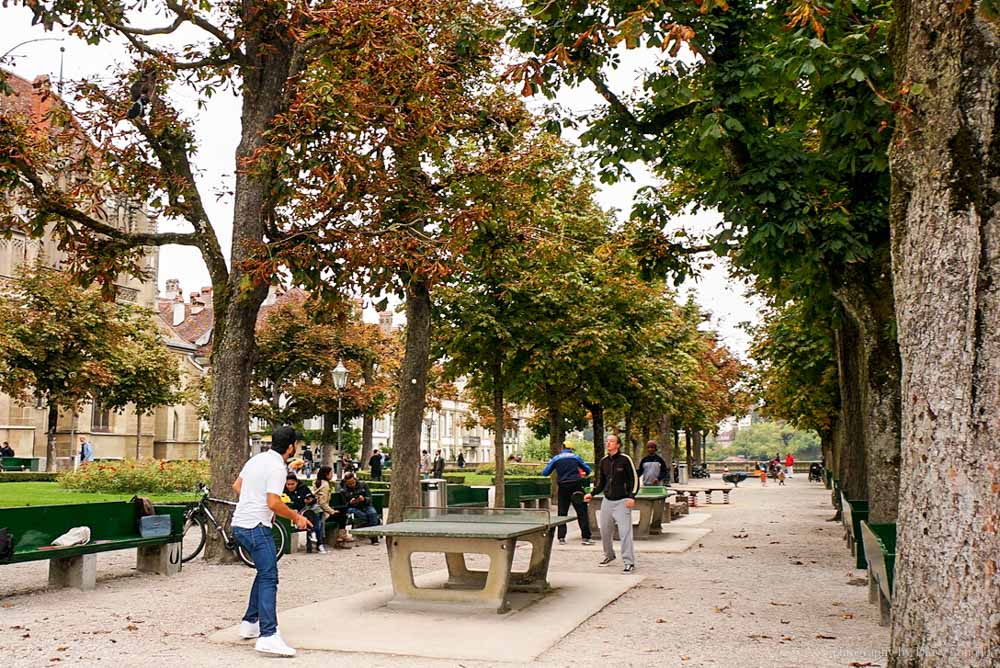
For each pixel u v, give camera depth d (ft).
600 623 30.48
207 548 46.96
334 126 45.14
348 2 44.32
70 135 50.19
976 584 16.96
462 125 56.49
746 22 38.27
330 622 29.99
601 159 42.24
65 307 138.31
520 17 38.70
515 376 84.17
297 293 171.94
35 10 45.62
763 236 37.65
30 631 28.55
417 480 60.85
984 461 17.19
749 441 468.75
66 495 88.02
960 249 17.72
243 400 48.16
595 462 105.91
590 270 83.87
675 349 118.01
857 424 63.77
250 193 48.70
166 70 50.93
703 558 50.78
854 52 34.53
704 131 35.70
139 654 25.22
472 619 30.55
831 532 68.39
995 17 17.71
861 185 39.34
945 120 18.16
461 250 49.93
